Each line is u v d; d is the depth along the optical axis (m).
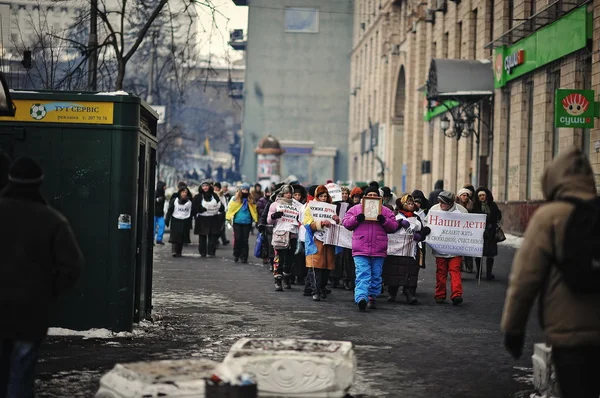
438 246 17.80
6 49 35.97
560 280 6.03
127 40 41.06
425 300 18.45
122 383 7.64
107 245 12.22
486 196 22.67
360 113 111.75
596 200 6.01
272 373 8.30
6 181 7.56
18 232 7.05
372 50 101.00
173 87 70.50
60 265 7.11
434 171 59.53
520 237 39.06
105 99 12.17
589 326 5.95
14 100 12.10
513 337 6.15
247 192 27.23
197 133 154.75
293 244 19.75
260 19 126.25
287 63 126.56
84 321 12.23
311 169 124.88
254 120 127.06
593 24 32.09
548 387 8.92
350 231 17.58
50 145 12.16
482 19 47.84
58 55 34.44
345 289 20.30
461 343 12.85
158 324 13.80
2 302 6.94
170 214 28.92
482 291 20.27
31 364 7.11
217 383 6.96
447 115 55.50
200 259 28.31
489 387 9.85
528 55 38.94
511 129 42.25
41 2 34.03
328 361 8.35
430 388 9.75
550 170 6.30
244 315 15.40
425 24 63.69
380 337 13.26
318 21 126.06
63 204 12.17
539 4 37.66
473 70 44.81
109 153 12.19
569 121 29.88
